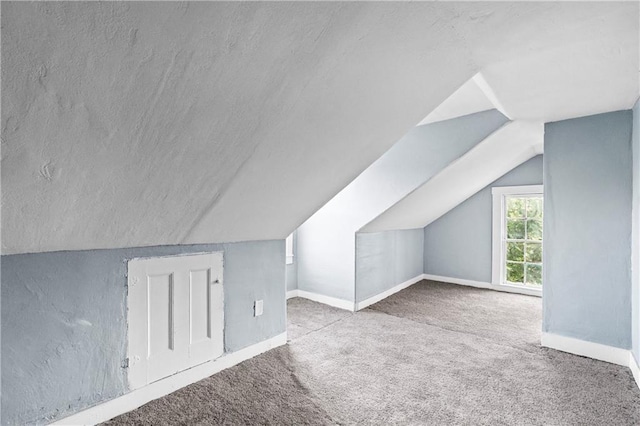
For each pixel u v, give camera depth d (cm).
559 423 174
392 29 128
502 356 254
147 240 186
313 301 411
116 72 99
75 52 90
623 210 237
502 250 476
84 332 168
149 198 157
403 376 223
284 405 190
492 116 295
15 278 148
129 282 184
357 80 150
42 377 155
